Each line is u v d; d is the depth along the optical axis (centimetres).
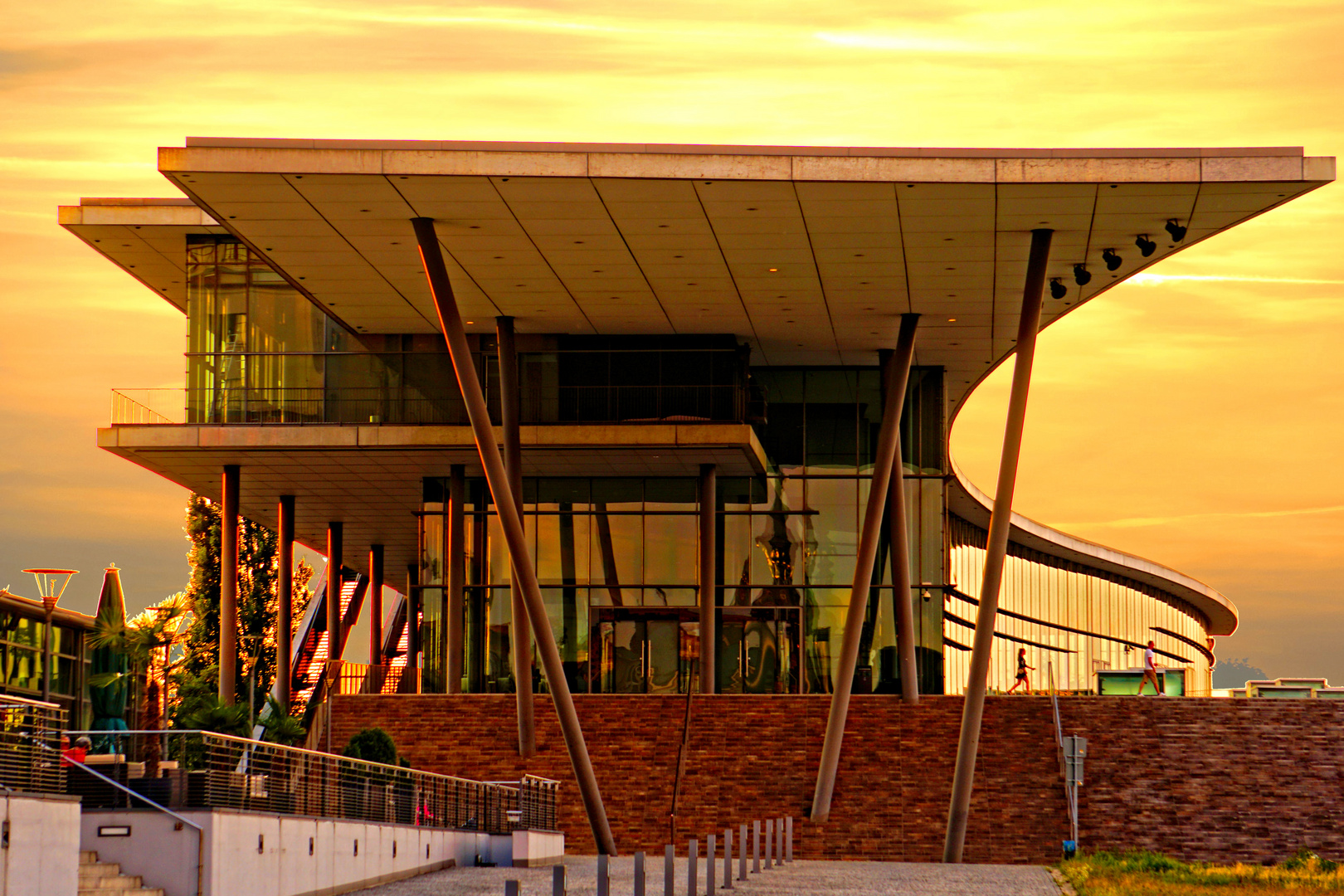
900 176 3747
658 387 5278
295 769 2492
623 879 2977
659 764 4697
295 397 5284
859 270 4469
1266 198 3825
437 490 5688
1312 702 4500
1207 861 4266
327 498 6184
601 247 4303
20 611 3981
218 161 3725
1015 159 3738
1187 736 4509
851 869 3519
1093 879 3100
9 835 1656
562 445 5081
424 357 5319
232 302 5334
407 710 4909
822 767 4519
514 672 5359
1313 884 2984
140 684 4347
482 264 4466
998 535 4284
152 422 5212
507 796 3819
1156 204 3872
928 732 4706
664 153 3753
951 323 5019
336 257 4444
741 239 4209
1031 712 4662
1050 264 4419
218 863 2105
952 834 4272
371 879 2795
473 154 3734
